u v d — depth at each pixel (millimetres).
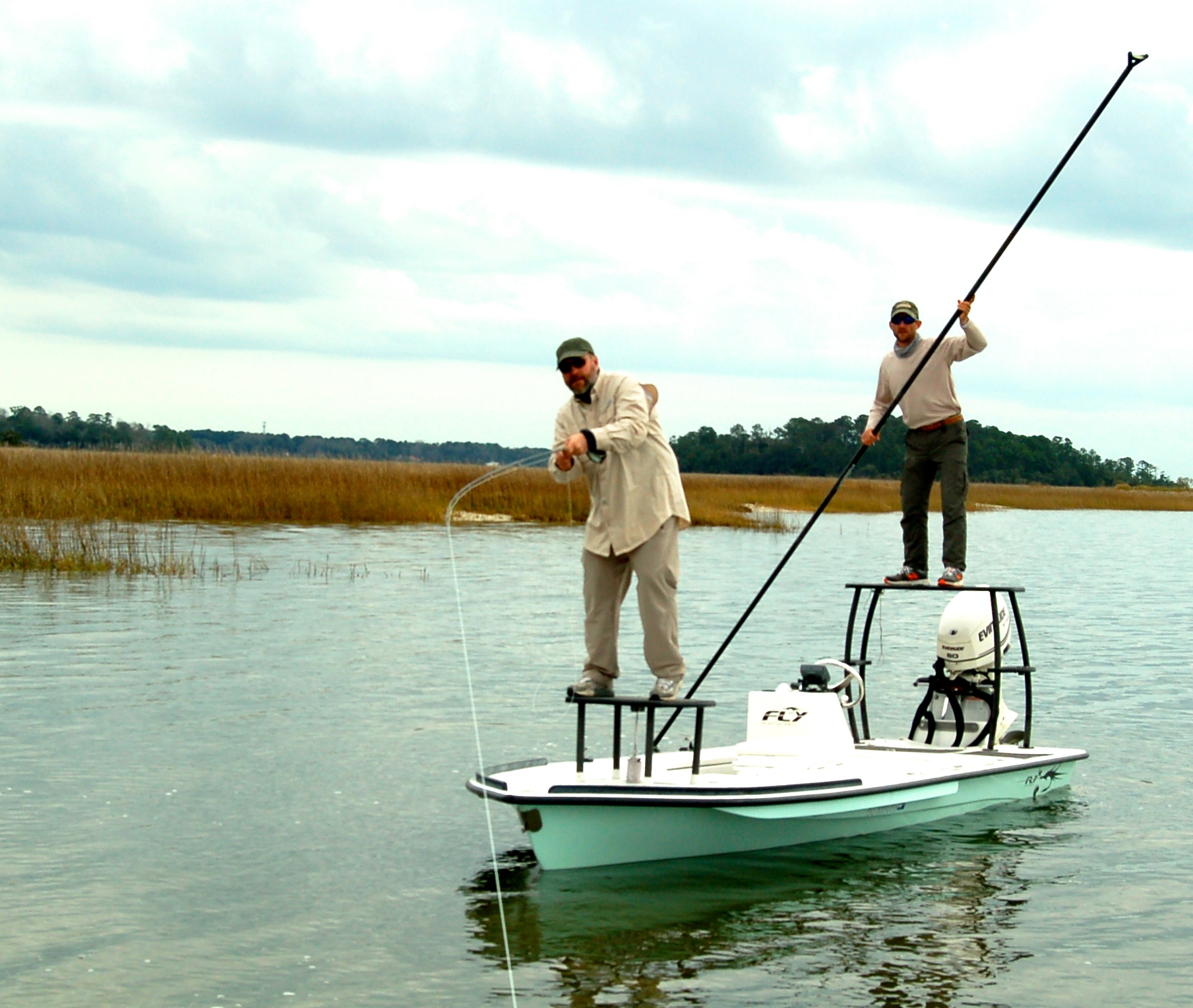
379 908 6875
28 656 13602
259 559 22938
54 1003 5734
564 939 6492
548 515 35406
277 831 8117
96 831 8016
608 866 7512
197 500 30703
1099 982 6145
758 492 54125
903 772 8430
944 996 5965
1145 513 82312
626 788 7191
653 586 7129
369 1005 5754
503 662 14039
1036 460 138250
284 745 10180
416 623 16625
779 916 6855
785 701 8891
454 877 7348
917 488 10344
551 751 10266
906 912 6980
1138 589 24609
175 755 9805
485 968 6152
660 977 6098
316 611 17359
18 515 26484
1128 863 7848
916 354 10164
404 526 31969
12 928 6527
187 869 7391
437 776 9430
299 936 6488
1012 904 7129
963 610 9633
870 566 26812
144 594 18344
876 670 14523
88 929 6539
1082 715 12312
